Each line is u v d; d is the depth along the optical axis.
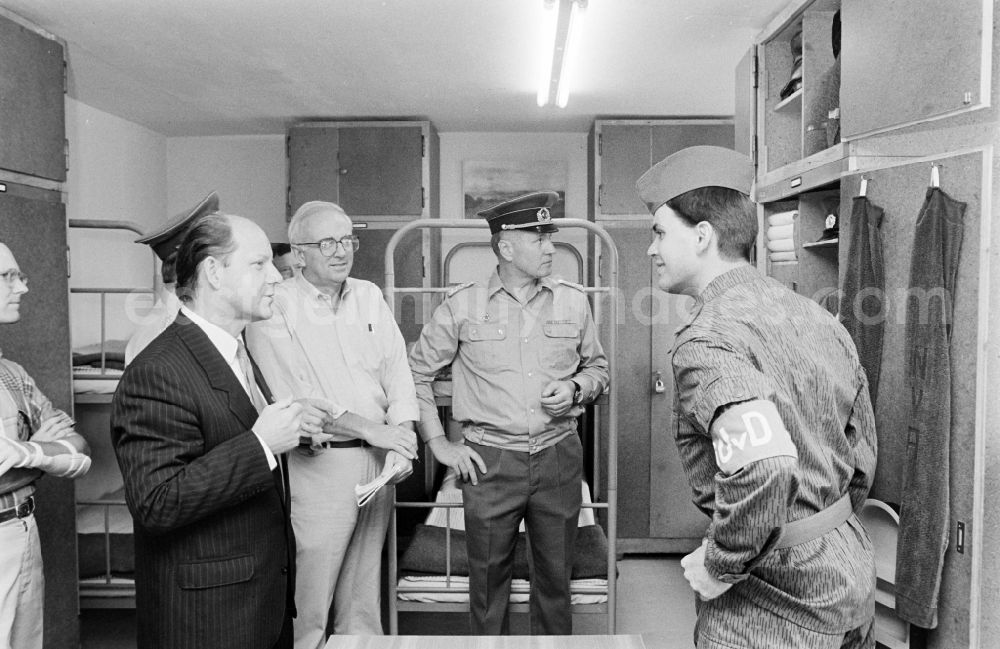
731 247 1.27
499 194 4.57
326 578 2.15
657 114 4.05
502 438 2.28
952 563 1.79
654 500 4.06
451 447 2.31
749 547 1.04
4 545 1.90
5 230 2.38
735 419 1.05
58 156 2.64
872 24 2.08
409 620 3.16
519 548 2.63
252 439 1.48
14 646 1.96
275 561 1.60
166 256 1.96
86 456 2.10
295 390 2.18
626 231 4.11
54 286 2.61
